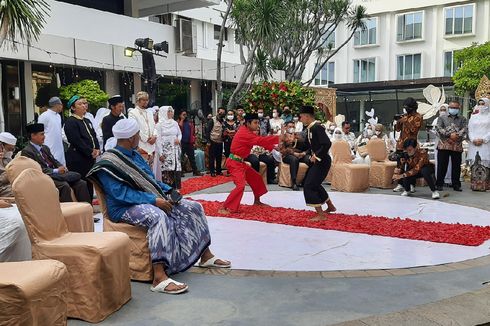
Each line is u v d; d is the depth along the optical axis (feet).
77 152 23.86
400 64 104.37
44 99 42.34
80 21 45.42
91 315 11.53
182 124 42.06
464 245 18.40
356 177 31.55
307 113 21.76
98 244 11.76
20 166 15.96
